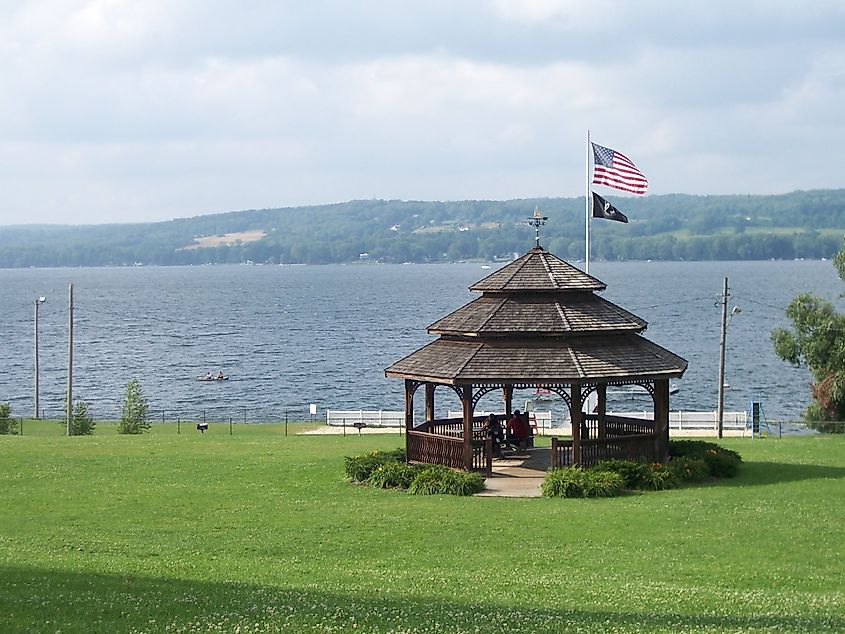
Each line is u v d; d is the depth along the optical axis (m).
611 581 23.38
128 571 24.00
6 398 98.75
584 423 41.12
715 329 159.25
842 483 35.94
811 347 65.06
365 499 33.75
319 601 20.28
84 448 45.78
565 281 38.16
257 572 24.23
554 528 29.23
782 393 94.56
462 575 24.05
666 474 35.16
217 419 82.12
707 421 63.06
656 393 37.62
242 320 192.12
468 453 36.25
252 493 34.81
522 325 36.84
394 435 55.72
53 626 17.34
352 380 107.56
